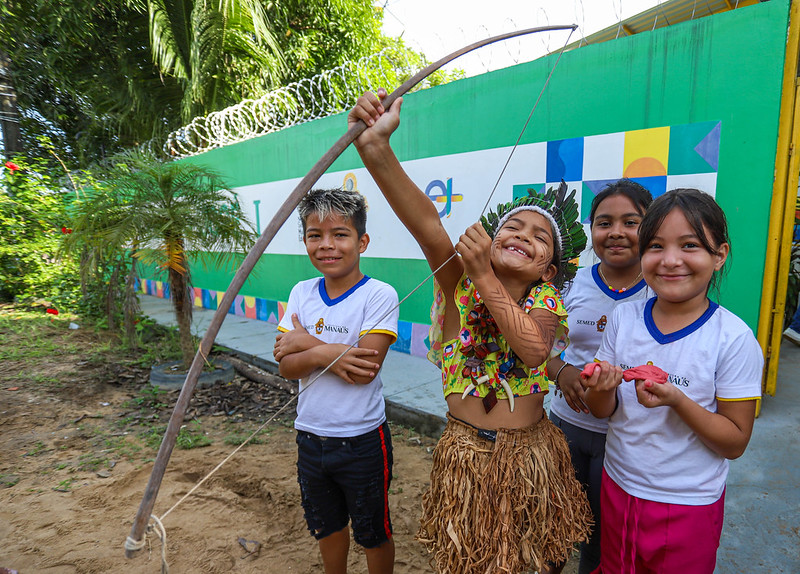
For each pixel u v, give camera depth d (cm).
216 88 1053
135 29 1058
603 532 155
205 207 443
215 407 428
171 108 1150
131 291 532
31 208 833
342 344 176
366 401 181
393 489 286
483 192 434
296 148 625
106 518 264
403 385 414
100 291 698
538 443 135
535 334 118
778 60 284
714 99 308
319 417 179
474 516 127
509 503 126
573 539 138
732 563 199
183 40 1032
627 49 338
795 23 279
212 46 991
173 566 226
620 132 347
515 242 128
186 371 484
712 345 133
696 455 134
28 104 1225
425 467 312
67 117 1315
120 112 1123
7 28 1054
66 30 1017
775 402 347
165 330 671
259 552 236
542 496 129
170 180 426
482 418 134
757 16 288
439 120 459
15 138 1025
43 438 364
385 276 525
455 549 128
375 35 1291
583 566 189
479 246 114
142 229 412
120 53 1063
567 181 377
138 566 225
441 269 137
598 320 185
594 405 146
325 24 1194
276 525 259
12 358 553
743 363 130
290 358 179
